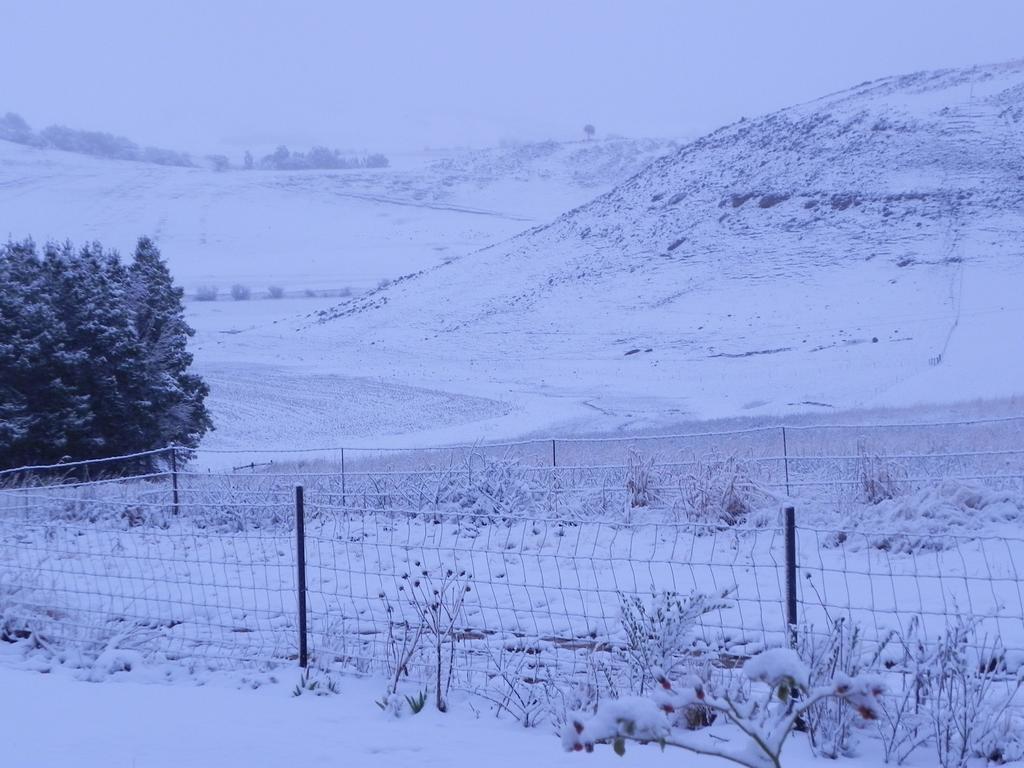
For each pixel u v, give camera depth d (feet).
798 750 17.85
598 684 20.34
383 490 50.14
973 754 17.10
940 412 103.55
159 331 115.55
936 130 366.22
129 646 26.50
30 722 19.90
